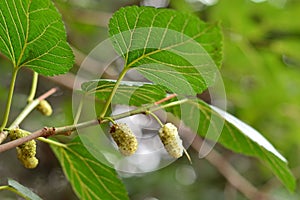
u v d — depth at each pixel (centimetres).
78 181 50
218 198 121
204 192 121
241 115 95
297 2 84
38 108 47
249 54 88
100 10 94
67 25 85
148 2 94
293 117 96
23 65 42
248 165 124
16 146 40
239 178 93
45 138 43
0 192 93
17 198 94
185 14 39
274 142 98
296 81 92
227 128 50
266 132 96
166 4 93
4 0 40
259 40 88
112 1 95
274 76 91
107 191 50
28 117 87
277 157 48
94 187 50
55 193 108
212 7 84
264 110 94
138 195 115
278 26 87
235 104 95
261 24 86
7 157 101
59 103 94
